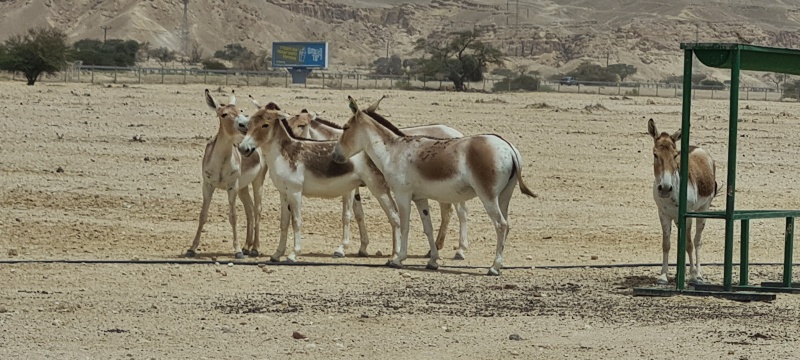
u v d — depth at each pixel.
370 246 20.00
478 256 19.22
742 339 12.48
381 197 17.89
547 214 24.38
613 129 46.22
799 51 15.70
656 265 18.20
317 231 21.45
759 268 18.44
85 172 27.41
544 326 13.11
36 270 16.25
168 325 12.80
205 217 18.17
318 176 17.77
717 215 15.35
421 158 17.11
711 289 15.45
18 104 46.28
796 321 13.53
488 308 14.16
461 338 12.40
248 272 16.61
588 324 13.26
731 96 14.95
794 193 29.02
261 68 160.62
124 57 143.00
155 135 36.62
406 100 66.06
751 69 15.79
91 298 14.31
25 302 13.95
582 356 11.64
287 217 17.80
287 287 15.48
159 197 24.27
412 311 13.86
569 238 21.53
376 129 17.41
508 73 158.00
